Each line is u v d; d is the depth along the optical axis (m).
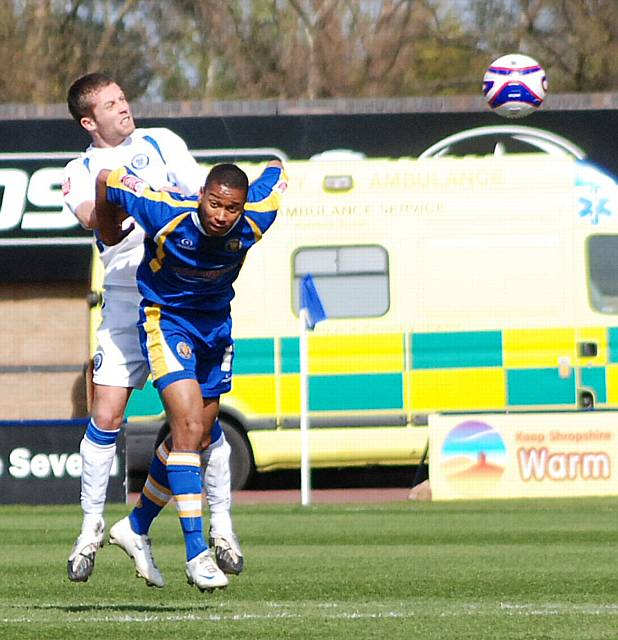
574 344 47.91
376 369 48.06
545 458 41.19
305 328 41.97
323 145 52.19
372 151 52.12
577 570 24.45
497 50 98.50
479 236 48.19
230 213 17.59
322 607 19.66
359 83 98.69
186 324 18.36
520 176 48.31
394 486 53.59
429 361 48.03
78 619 18.33
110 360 19.50
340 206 48.44
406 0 99.25
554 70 97.00
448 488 41.19
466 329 48.09
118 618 18.39
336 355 48.09
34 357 58.44
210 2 98.81
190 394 18.17
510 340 47.97
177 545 29.86
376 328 48.16
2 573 24.56
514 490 41.16
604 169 51.62
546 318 48.00
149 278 18.38
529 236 48.16
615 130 51.75
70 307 58.44
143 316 18.45
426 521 34.84
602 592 21.45
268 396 48.06
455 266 48.22
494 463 41.12
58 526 34.50
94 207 19.17
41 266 55.12
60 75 97.00
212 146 52.28
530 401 47.88
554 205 48.25
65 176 20.06
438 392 48.00
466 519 35.22
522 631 17.25
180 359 18.25
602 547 28.59
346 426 47.88
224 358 18.86
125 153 20.05
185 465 18.23
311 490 50.88
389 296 48.22
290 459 48.06
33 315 58.38
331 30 98.75
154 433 47.81
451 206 48.28
